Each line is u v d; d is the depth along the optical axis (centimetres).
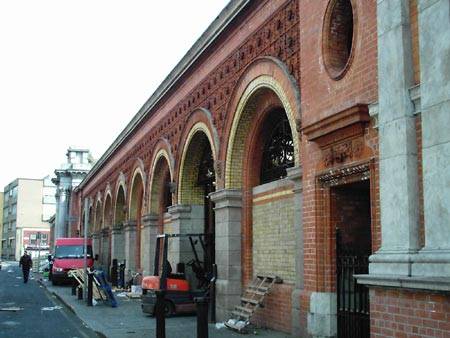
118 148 3331
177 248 1970
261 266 1427
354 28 920
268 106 1390
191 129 1892
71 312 1934
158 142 2344
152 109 2433
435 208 689
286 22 1233
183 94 2008
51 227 8712
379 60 812
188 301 1709
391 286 741
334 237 1001
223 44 1608
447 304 656
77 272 2441
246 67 1427
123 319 1666
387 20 798
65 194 6306
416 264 709
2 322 1664
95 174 4381
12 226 12738
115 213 3375
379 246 826
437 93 695
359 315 916
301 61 1107
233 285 1480
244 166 1521
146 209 2531
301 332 1065
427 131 708
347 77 932
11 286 3378
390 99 783
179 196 2006
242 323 1305
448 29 685
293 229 1266
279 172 1393
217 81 1659
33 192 12262
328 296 992
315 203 1022
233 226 1508
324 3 1023
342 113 895
